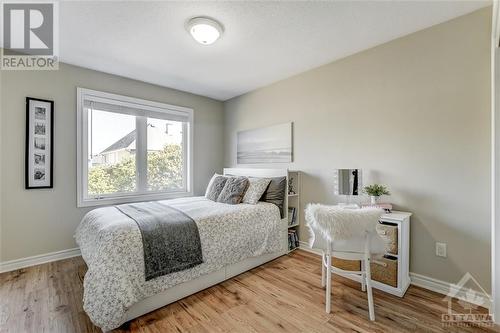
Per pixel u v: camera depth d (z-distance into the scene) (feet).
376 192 7.26
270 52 8.43
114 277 5.12
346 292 6.70
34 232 8.61
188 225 6.64
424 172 6.97
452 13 6.28
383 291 6.67
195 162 13.25
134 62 9.21
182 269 6.19
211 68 9.80
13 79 8.22
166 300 6.07
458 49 6.42
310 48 8.15
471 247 6.22
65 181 9.22
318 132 9.67
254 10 6.15
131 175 11.05
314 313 5.77
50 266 8.44
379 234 6.28
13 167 8.21
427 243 6.89
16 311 5.82
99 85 10.02
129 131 10.98
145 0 5.76
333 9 6.13
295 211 10.37
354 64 8.54
